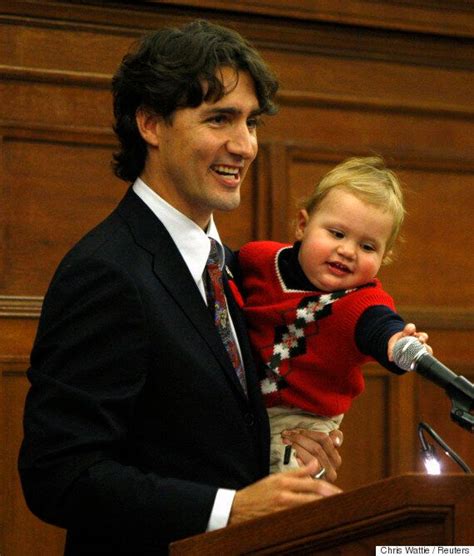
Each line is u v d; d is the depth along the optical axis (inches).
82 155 549.0
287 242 585.6
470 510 237.6
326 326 333.4
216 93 308.5
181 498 274.5
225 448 299.4
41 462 280.1
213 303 320.2
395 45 613.6
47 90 546.0
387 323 319.6
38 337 299.4
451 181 620.7
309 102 594.9
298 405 336.8
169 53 314.5
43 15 547.8
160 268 305.7
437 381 265.6
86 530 285.7
